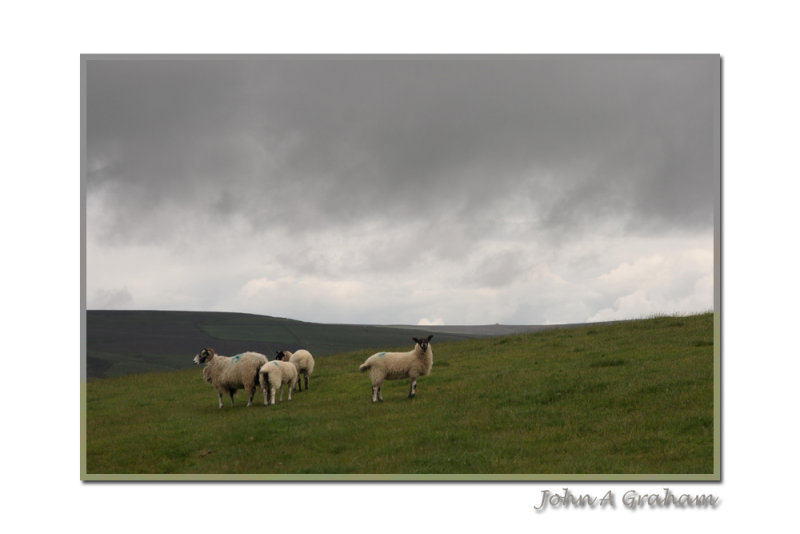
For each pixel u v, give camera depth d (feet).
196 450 61.00
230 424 67.92
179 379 112.27
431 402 73.10
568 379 75.56
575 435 59.00
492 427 62.49
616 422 60.80
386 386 86.17
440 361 103.24
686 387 67.00
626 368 78.69
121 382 113.39
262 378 77.41
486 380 81.92
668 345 91.66
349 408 73.31
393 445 58.49
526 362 93.56
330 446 59.67
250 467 55.67
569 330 121.90
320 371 104.27
